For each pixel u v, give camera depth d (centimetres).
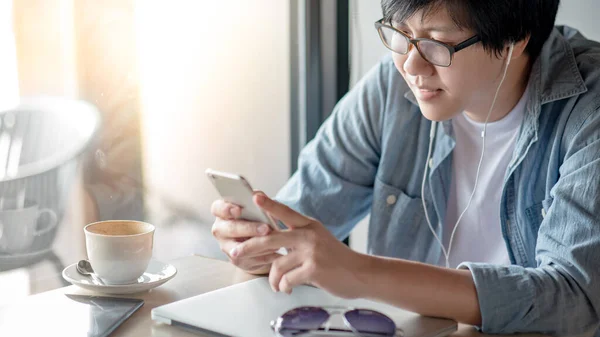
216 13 209
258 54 221
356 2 221
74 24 175
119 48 187
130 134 193
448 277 95
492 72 112
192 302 97
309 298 100
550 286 95
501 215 129
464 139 137
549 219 106
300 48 228
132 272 105
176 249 212
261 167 228
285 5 224
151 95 197
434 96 112
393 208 144
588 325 97
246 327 88
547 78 122
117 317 93
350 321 86
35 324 90
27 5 165
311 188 145
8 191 167
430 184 138
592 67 121
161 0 195
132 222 113
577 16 174
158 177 203
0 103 163
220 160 218
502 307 92
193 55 205
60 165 177
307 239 93
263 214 95
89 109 182
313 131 230
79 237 184
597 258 99
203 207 218
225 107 216
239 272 116
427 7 104
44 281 176
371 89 147
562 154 119
